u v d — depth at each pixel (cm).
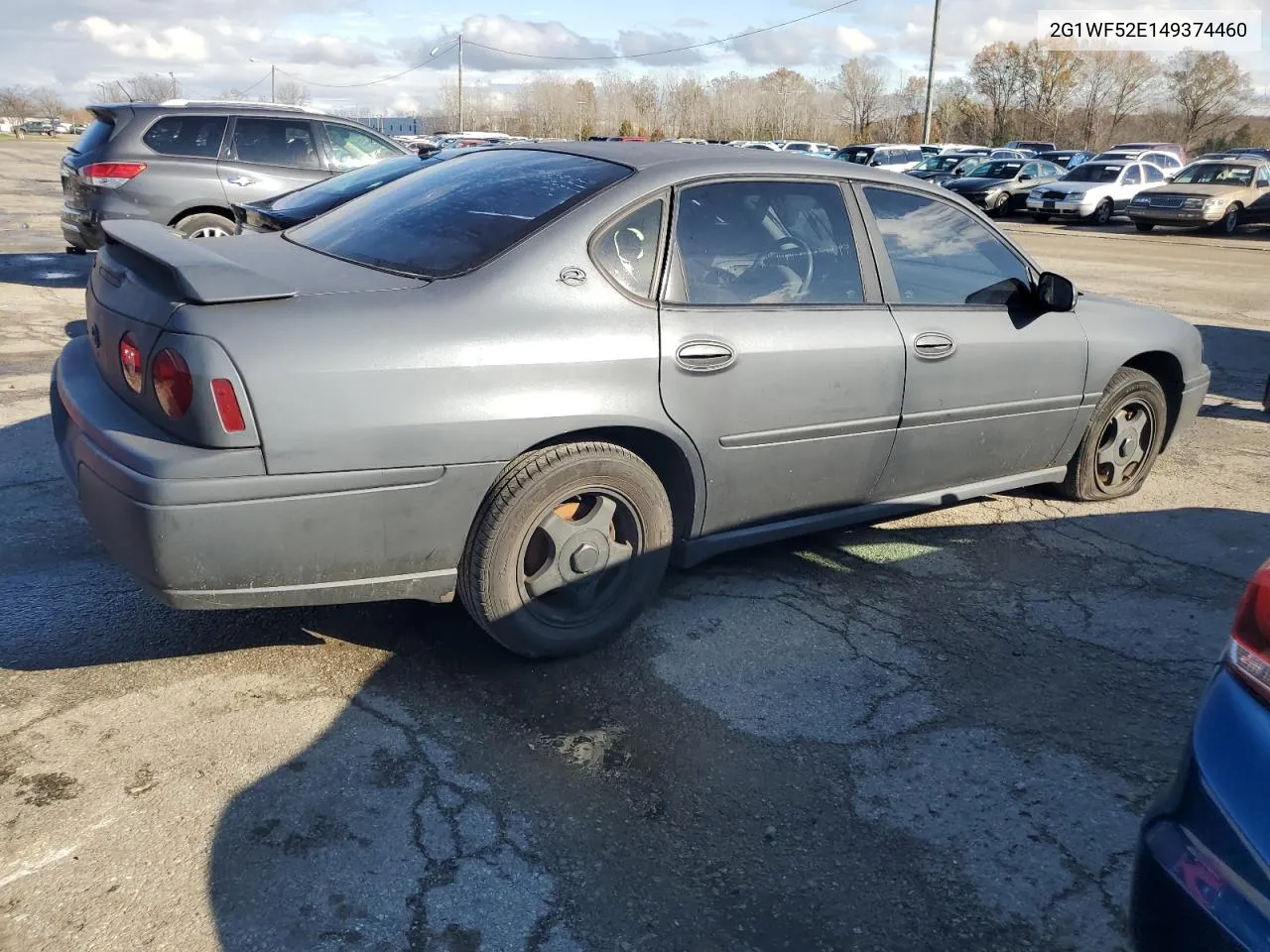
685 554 364
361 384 280
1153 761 309
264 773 279
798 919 241
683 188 348
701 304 344
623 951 228
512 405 302
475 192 356
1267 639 188
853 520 409
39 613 355
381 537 294
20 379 652
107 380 307
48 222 1542
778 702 328
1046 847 270
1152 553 463
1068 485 507
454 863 250
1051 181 2650
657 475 357
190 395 266
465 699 319
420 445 290
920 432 405
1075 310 464
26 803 261
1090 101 6569
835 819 275
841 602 398
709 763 296
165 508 264
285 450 272
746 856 260
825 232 382
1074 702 338
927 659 360
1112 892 255
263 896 236
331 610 367
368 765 284
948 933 240
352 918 232
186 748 287
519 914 237
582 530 332
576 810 272
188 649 338
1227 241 2202
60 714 299
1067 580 430
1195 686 351
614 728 309
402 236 343
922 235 412
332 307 287
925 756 305
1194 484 564
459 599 333
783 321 359
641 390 325
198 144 920
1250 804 179
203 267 279
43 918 226
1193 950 180
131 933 224
